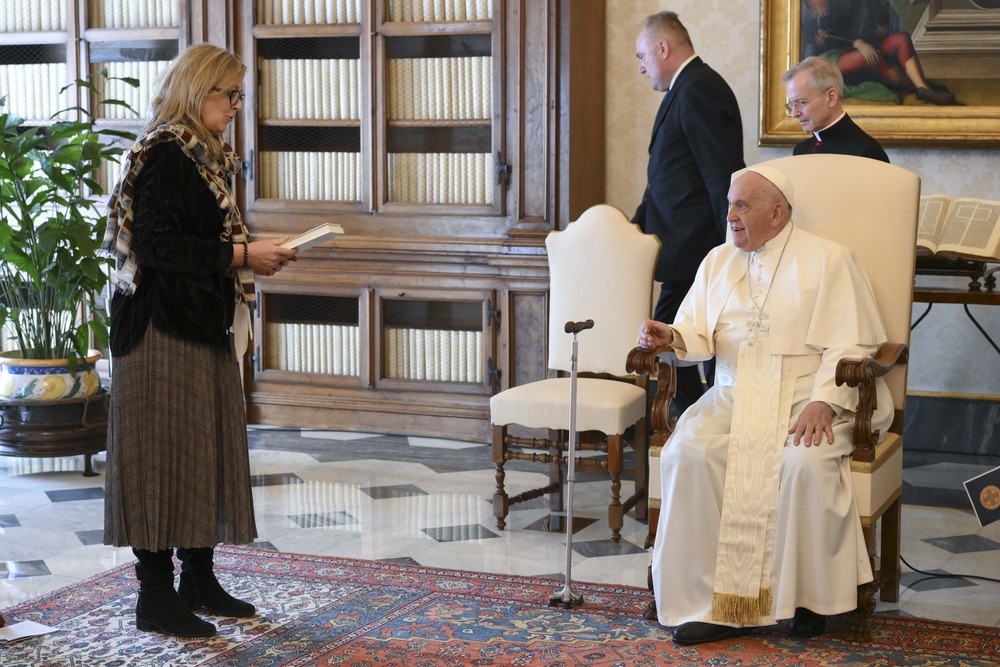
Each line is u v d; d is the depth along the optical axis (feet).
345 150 20.71
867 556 10.96
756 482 11.23
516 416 14.94
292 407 21.40
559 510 15.94
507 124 19.53
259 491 17.03
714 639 11.10
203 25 21.02
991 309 19.27
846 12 19.13
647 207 16.85
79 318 21.76
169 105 10.91
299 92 20.83
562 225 19.39
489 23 19.44
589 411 14.52
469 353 20.21
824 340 11.77
